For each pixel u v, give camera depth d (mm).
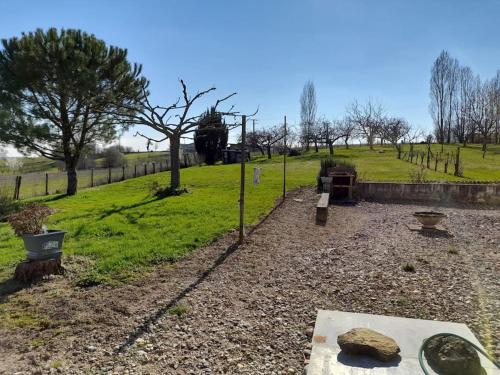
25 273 5516
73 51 14844
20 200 15656
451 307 4445
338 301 4754
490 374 2820
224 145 35406
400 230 8977
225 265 6266
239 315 4383
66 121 16344
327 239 8070
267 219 9992
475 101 58656
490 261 6352
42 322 4223
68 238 8023
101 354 3582
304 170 23219
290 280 5555
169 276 5738
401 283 5324
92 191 18172
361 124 46625
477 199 13562
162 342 3787
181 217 9938
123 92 16453
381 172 20844
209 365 3369
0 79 14828
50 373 3281
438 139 63375
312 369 2961
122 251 6875
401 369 2930
